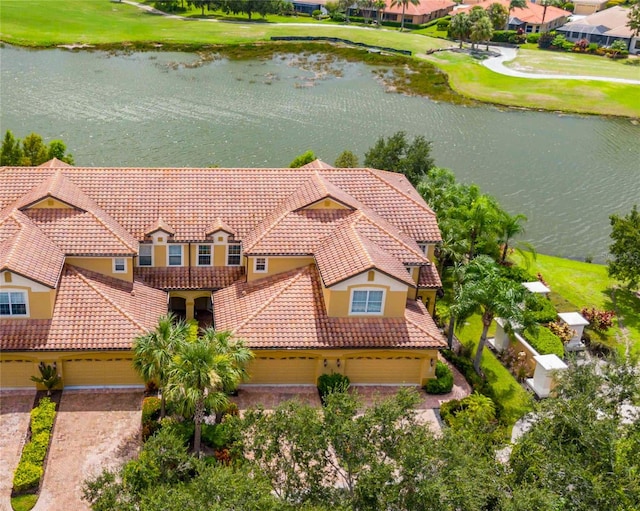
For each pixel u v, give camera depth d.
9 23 143.25
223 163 80.25
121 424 36.19
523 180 82.44
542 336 45.00
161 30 153.00
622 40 156.62
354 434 25.88
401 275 39.75
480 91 121.50
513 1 169.38
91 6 172.25
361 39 153.38
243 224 44.56
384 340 39.28
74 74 115.62
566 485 25.77
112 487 25.44
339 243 41.75
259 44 146.50
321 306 40.44
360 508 24.56
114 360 38.09
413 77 127.75
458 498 23.69
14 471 32.50
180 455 27.23
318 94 114.12
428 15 177.75
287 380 40.41
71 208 42.09
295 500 25.14
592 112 114.50
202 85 114.62
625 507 25.23
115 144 84.00
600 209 74.94
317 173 48.19
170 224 43.75
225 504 22.45
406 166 64.94
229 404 36.41
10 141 60.19
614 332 50.28
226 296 42.47
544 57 147.88
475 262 43.09
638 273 52.34
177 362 30.92
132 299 40.50
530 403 31.78
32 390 38.19
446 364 43.19
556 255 64.19
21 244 38.19
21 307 37.19
